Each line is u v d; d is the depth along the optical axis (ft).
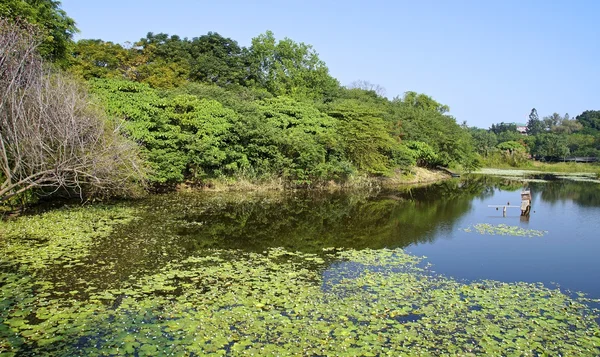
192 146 78.28
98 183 54.39
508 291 33.86
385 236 54.08
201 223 56.18
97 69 103.35
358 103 135.74
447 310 29.32
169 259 39.47
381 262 41.39
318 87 155.53
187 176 87.04
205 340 23.61
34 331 24.06
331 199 85.76
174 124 82.74
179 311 27.37
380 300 30.81
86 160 49.34
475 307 30.40
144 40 136.05
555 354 23.54
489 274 38.83
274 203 77.10
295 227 58.39
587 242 52.60
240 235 51.75
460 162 158.71
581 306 31.12
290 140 92.07
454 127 163.32
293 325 25.89
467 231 58.18
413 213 72.69
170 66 123.85
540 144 261.03
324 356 22.47
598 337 25.79
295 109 107.55
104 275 34.22
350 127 107.04
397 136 129.08
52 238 44.01
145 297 29.89
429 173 142.51
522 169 222.48
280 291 31.86
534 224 64.59
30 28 49.62
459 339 24.86
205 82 128.88
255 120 89.56
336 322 26.73
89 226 50.08
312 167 93.71
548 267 41.47
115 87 77.71
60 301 28.63
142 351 22.27
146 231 49.67
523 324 27.37
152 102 79.66
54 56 76.28
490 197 97.81
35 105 46.29
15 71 44.19
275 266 38.68
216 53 143.23
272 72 150.41
